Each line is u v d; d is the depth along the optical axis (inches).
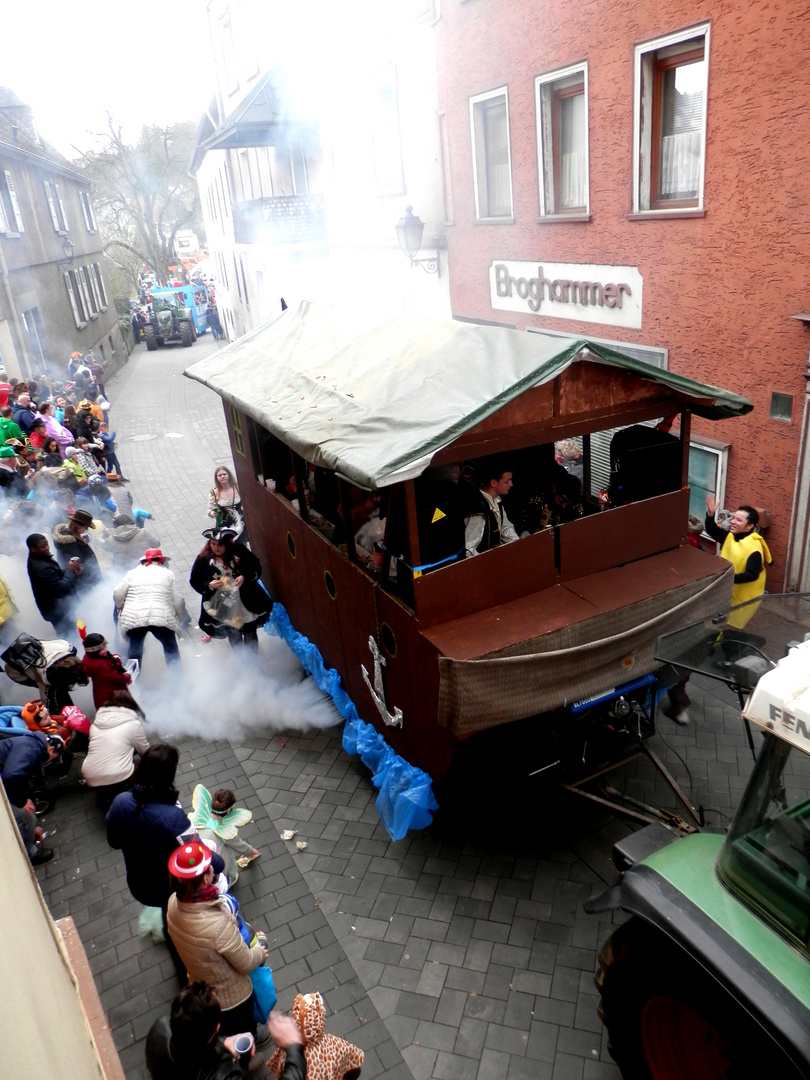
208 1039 113.5
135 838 162.7
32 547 304.3
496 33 399.9
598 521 203.9
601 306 380.5
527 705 180.5
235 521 353.7
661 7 307.9
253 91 685.9
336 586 236.1
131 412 844.6
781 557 311.4
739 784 223.0
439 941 182.1
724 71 288.4
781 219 282.4
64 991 91.7
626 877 132.4
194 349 1440.7
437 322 235.0
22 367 746.8
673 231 327.9
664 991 126.8
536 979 171.2
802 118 266.5
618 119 343.0
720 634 155.7
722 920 120.3
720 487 330.0
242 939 146.3
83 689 297.6
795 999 108.5
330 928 187.6
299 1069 115.5
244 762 252.8
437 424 175.0
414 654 190.5
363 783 239.0
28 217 866.1
